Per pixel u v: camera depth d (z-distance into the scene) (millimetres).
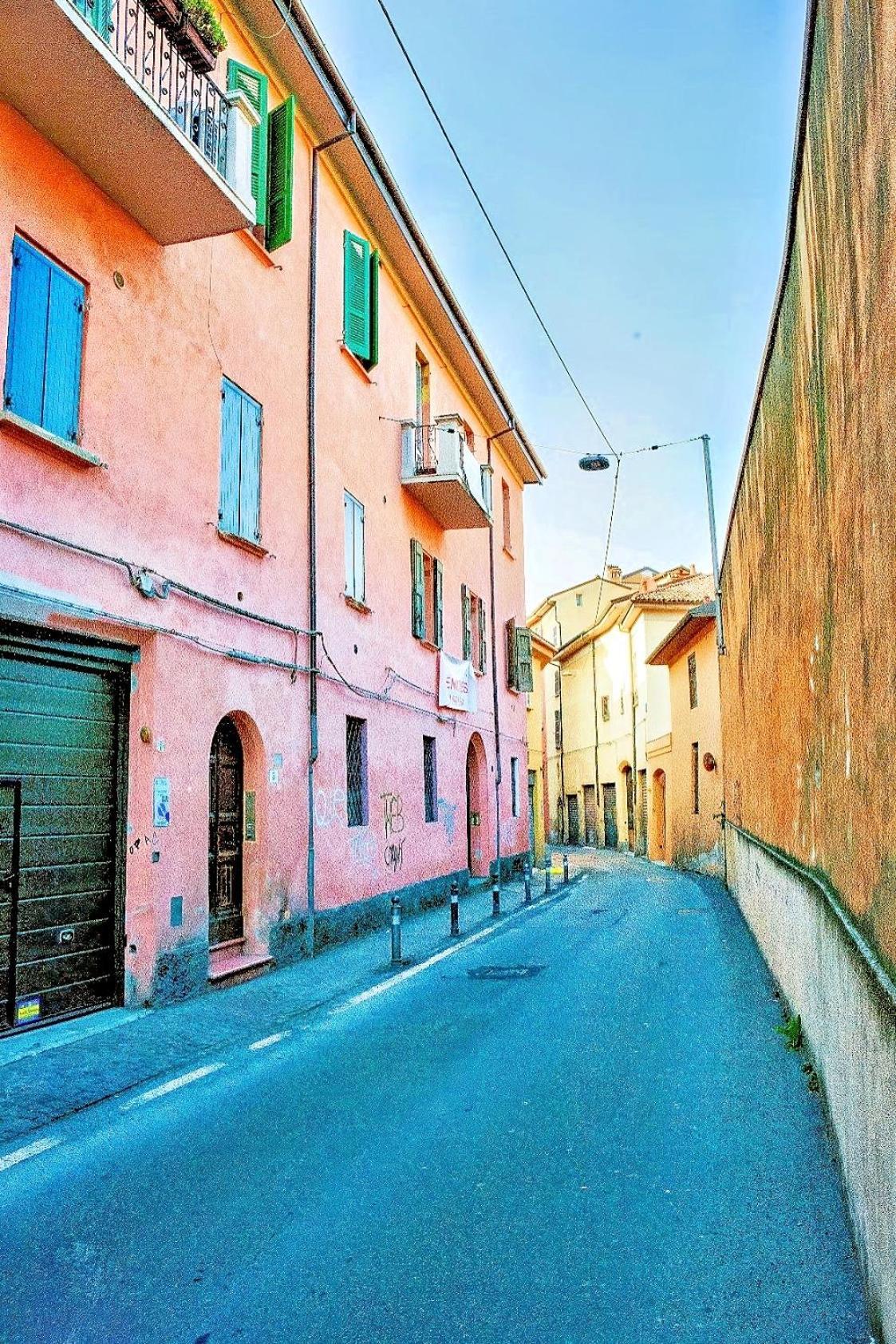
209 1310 3781
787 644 8633
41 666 8219
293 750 12422
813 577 6613
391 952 12859
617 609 40156
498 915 17469
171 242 9680
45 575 7746
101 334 8648
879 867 4098
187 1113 6180
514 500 29047
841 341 5062
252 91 11555
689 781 28453
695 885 23609
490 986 10484
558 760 53625
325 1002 9680
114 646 8945
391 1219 4590
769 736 10828
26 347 7680
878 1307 3477
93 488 8422
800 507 7258
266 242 12203
